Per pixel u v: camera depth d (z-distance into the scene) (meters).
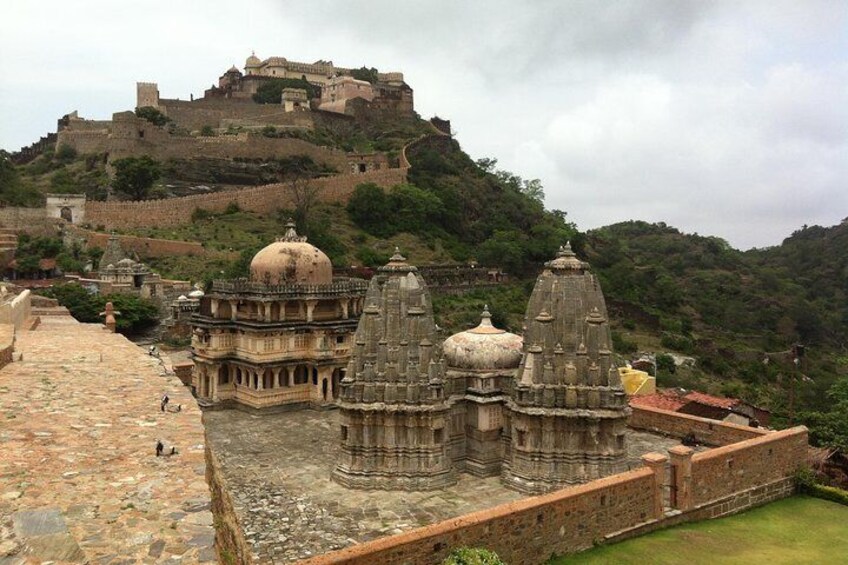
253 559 29.00
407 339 39.94
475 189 172.00
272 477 40.19
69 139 161.00
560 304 40.34
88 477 15.30
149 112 164.38
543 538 29.22
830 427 56.25
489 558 24.78
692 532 33.72
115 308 84.88
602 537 31.44
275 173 153.50
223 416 56.16
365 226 139.50
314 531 32.34
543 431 38.69
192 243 114.44
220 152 152.50
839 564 30.41
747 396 92.12
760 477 39.59
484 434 41.12
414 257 130.00
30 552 11.24
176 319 88.19
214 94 194.75
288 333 57.91
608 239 199.00
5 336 32.88
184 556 11.75
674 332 129.50
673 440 47.94
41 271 103.88
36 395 23.22
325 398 58.69
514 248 138.88
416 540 25.44
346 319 61.12
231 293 59.50
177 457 16.78
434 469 38.88
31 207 120.62
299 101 182.62
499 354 42.31
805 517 37.28
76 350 34.62
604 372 38.97
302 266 60.62
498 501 36.78
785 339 142.75
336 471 39.50
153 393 23.86
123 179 131.88
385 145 180.88
